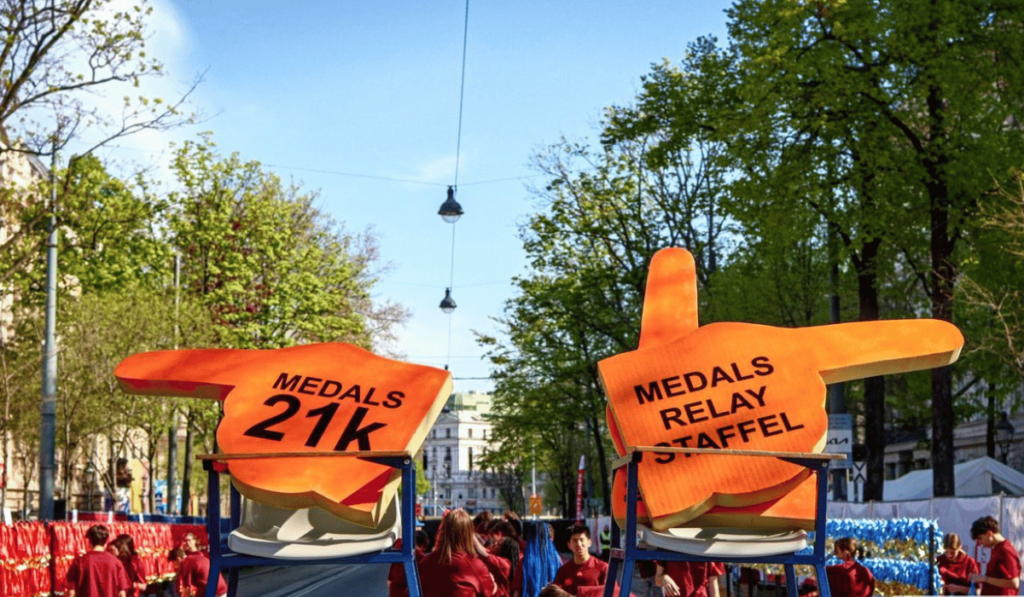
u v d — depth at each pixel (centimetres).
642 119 3828
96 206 3788
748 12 3297
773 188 2912
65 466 4122
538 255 4622
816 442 559
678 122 3603
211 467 591
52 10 1953
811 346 587
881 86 2841
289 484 576
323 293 5162
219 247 5044
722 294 4025
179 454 6981
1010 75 2777
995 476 3694
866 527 1900
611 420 611
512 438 6588
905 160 2831
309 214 5403
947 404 2905
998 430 4359
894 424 6175
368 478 580
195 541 1780
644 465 560
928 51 2748
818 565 565
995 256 2797
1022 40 2748
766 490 553
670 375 584
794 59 2861
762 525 571
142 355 625
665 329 617
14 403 3800
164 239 4941
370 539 598
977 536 1311
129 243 4500
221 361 620
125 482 5022
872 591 1295
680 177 4334
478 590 922
